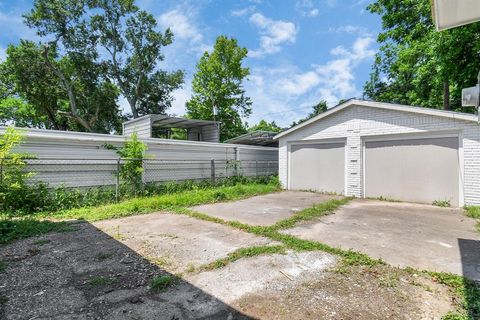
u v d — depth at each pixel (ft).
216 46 80.79
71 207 22.43
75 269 10.41
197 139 55.21
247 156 46.29
